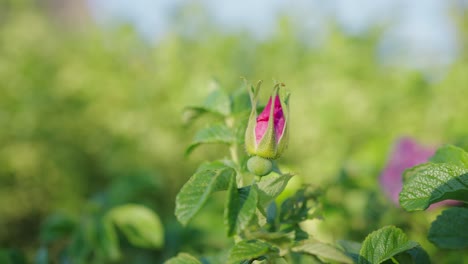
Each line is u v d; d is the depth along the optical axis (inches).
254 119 42.1
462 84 142.9
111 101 168.4
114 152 155.3
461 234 43.6
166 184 148.2
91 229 86.0
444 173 39.4
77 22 260.5
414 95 152.0
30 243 157.4
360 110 147.5
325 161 133.4
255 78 169.0
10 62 172.1
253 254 38.2
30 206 160.2
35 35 186.5
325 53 173.2
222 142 50.6
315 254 38.8
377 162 115.8
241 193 37.4
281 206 48.4
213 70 163.3
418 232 82.1
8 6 200.4
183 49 172.1
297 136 146.8
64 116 166.7
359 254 41.7
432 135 137.7
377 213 86.7
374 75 175.3
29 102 162.9
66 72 173.2
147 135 151.9
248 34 188.2
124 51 183.8
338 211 88.0
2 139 159.3
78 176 161.8
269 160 42.2
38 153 160.1
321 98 152.9
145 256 94.9
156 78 163.9
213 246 91.0
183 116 59.1
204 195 35.7
